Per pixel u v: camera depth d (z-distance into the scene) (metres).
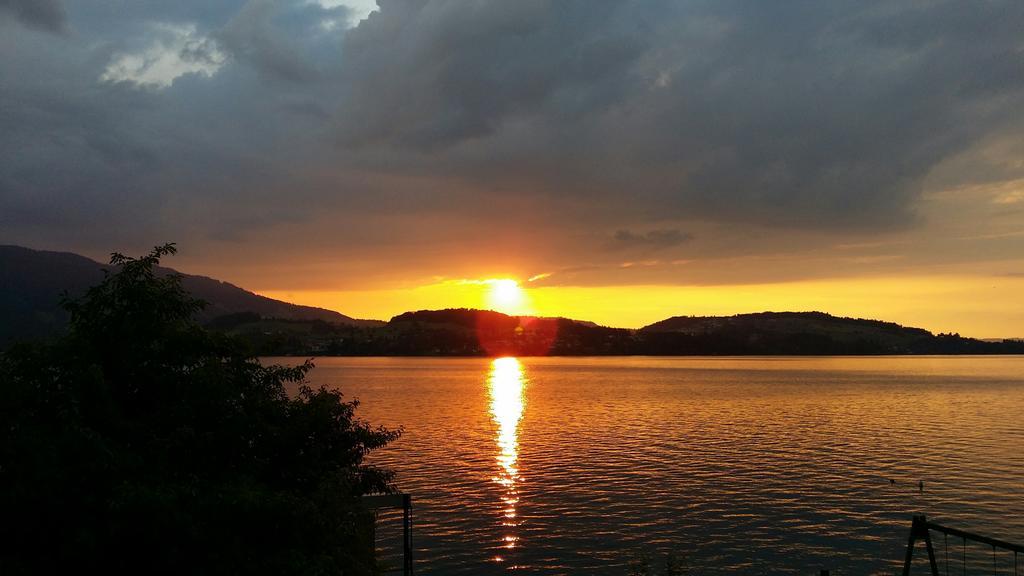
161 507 15.33
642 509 52.78
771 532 47.25
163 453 17.11
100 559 16.02
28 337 19.53
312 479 18.77
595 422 110.94
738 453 78.19
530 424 108.25
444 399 157.50
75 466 16.19
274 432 19.05
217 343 20.41
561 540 45.38
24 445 16.41
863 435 93.88
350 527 17.56
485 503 54.41
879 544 44.72
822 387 197.88
